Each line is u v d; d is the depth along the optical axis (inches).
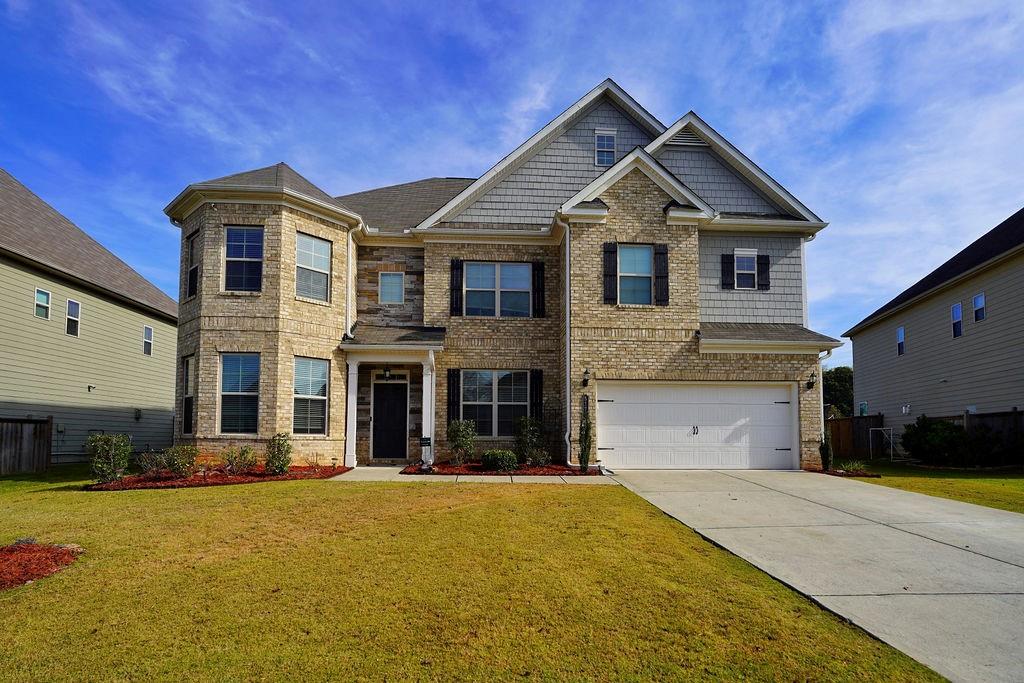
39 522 334.6
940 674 173.2
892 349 1012.5
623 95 682.8
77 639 191.8
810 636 197.5
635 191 605.3
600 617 209.6
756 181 674.8
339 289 614.2
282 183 574.2
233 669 173.8
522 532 314.7
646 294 601.6
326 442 587.8
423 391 605.9
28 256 660.1
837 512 380.5
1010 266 726.5
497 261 653.9
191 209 587.5
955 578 253.4
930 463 719.1
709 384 602.9
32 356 679.1
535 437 593.9
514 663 178.4
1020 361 707.4
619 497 415.5
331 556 274.1
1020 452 659.4
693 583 243.6
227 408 553.3
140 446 880.9
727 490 461.4
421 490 436.1
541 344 642.2
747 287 655.8
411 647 187.8
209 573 251.4
